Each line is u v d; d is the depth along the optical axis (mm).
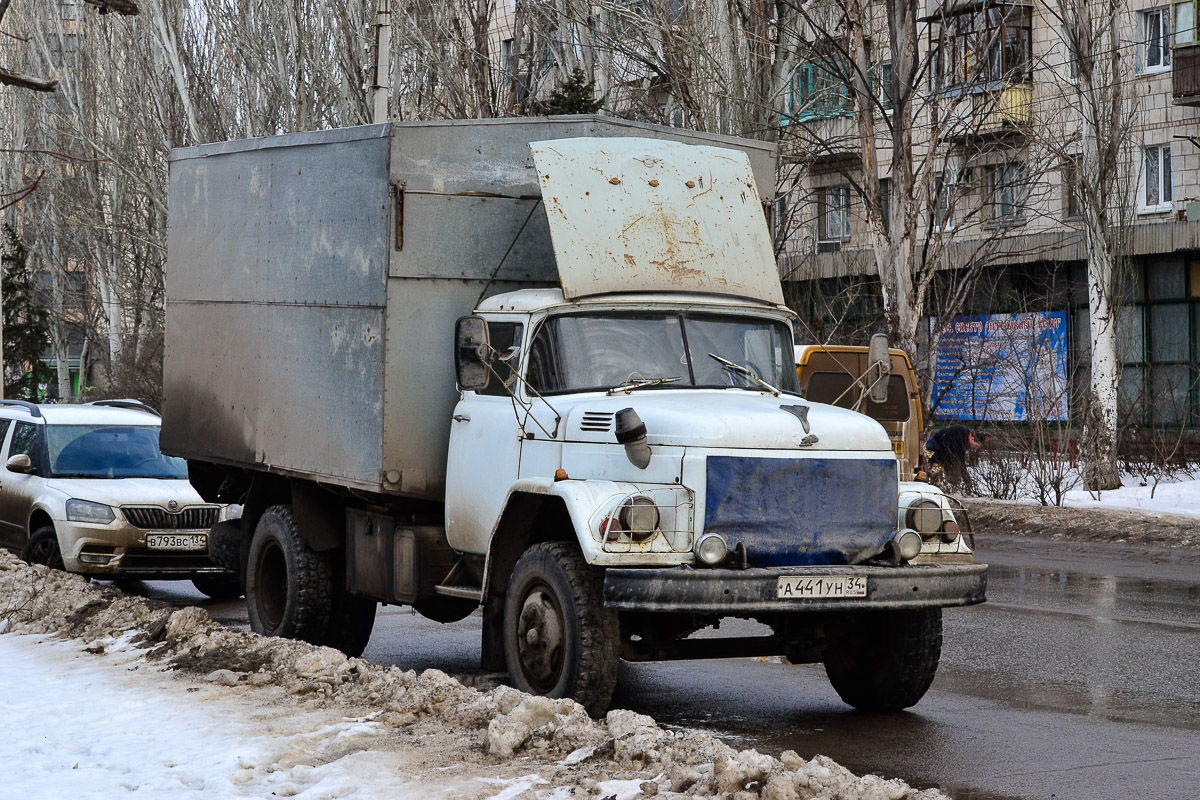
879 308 31500
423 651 11680
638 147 9570
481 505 9156
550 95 27500
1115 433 27062
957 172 27750
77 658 10203
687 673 10711
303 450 10641
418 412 9602
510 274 9883
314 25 32844
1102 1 28188
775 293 9539
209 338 12375
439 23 31266
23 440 15789
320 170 10445
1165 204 34094
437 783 6324
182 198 12945
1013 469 25984
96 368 66125
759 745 7934
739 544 7934
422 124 9586
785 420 8195
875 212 24250
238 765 6816
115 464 15547
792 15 26016
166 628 10484
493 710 7512
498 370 9258
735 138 10500
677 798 5891
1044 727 8391
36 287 63656
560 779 6336
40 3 46844
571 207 9156
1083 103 28688
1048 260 34250
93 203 47812
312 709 8125
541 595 8312
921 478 11633
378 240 9602
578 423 8477
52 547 14508
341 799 6184
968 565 8367
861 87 25281
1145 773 7133
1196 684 9828
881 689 8883
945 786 6887
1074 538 20844
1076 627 12641
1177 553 18875
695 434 7980
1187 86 32406
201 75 37656
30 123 49719
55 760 7148
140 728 7723
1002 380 34312
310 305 10570
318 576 10984
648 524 7785
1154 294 34000
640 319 9109
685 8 26297
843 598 7891
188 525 14586
